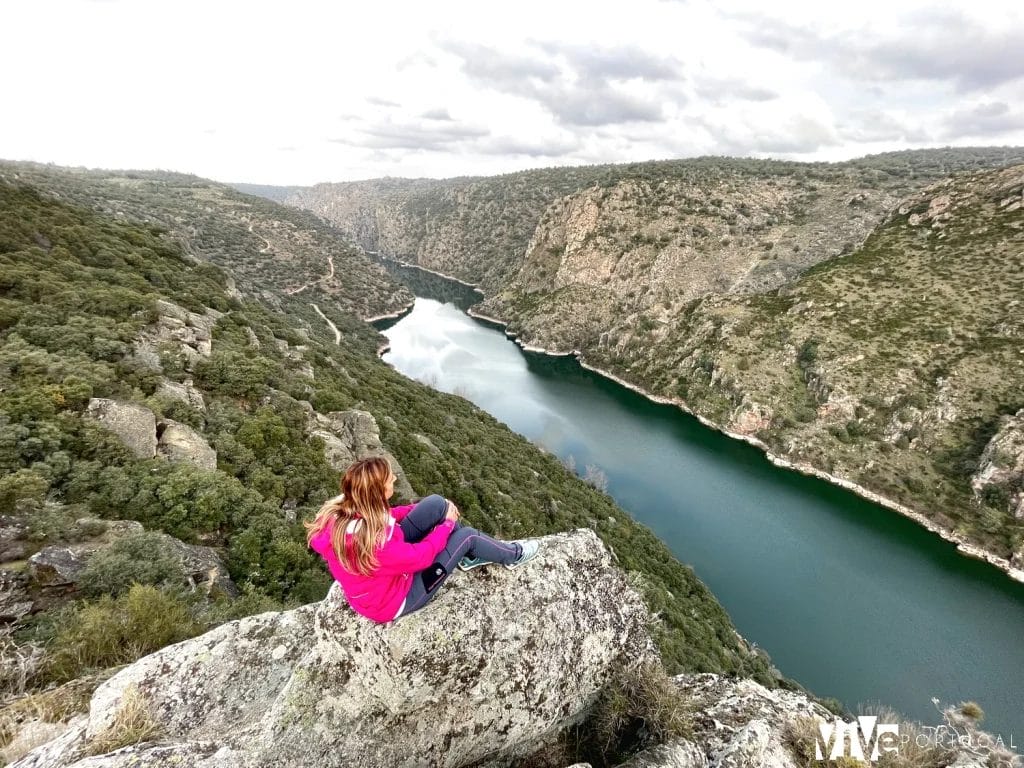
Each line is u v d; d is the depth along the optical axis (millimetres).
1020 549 60438
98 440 20125
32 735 5102
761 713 6039
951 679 46375
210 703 5195
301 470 28297
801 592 56188
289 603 16250
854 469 78625
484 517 36969
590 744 5441
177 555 13875
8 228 41000
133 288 43062
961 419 76250
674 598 40156
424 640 4387
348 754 4324
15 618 10008
